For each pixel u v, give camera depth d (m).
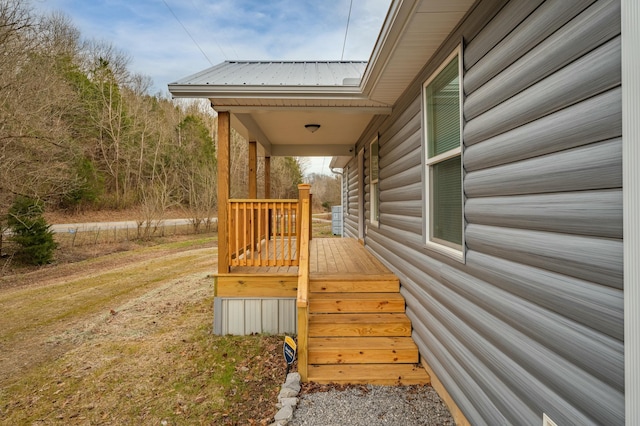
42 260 10.30
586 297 1.22
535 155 1.53
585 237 1.24
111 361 3.72
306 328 2.99
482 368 2.03
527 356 1.58
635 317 0.98
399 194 4.00
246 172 25.00
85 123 19.34
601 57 1.15
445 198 2.75
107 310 5.79
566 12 1.33
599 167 1.16
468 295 2.20
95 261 10.91
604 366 1.14
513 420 1.70
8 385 3.26
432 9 2.19
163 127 23.39
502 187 1.80
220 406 2.77
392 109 4.34
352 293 3.91
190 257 11.67
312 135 7.07
